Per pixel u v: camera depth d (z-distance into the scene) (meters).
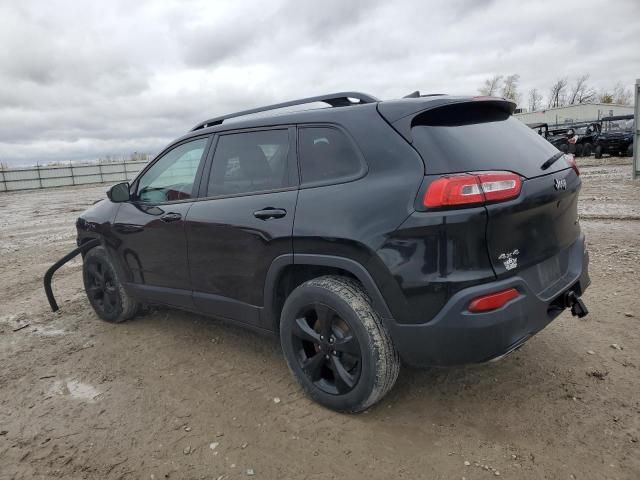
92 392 3.33
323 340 2.79
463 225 2.26
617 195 10.71
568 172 2.88
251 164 3.20
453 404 2.88
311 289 2.79
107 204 4.44
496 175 2.32
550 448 2.44
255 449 2.60
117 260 4.28
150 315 4.79
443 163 2.36
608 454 2.36
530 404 2.82
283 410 2.94
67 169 38.31
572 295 2.74
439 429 2.66
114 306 4.50
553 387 2.97
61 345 4.20
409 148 2.47
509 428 2.62
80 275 6.75
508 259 2.39
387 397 3.00
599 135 23.20
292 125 3.01
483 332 2.30
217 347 3.92
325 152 2.81
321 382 2.93
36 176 36.78
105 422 2.95
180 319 4.61
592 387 2.94
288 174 2.97
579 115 44.94
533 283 2.56
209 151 3.51
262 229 2.96
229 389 3.24
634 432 2.50
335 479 2.34
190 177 3.63
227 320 3.47
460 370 3.25
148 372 3.56
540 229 2.59
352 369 2.75
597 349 3.40
